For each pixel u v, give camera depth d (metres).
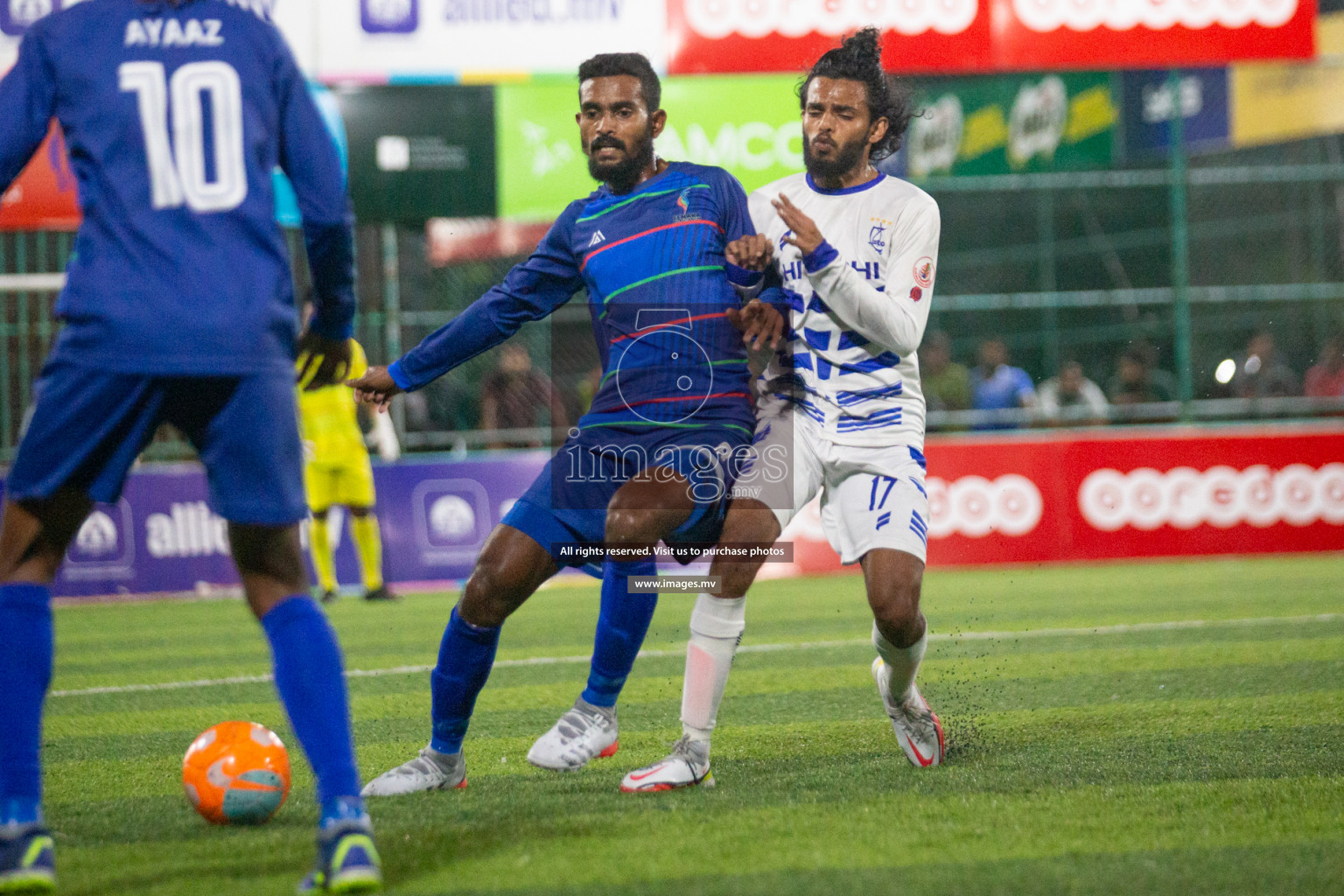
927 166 40.91
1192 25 37.84
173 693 20.08
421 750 14.55
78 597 36.19
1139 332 54.75
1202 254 57.72
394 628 27.94
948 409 40.91
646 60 12.49
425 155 35.94
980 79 40.78
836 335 12.41
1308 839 9.80
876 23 36.88
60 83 9.01
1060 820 10.49
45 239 37.19
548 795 11.78
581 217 12.63
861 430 12.37
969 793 11.56
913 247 12.32
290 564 9.38
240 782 10.81
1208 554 39.22
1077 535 38.84
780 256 12.63
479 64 35.75
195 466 36.94
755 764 13.27
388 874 9.05
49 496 8.88
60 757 14.84
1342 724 14.79
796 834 10.11
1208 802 11.02
